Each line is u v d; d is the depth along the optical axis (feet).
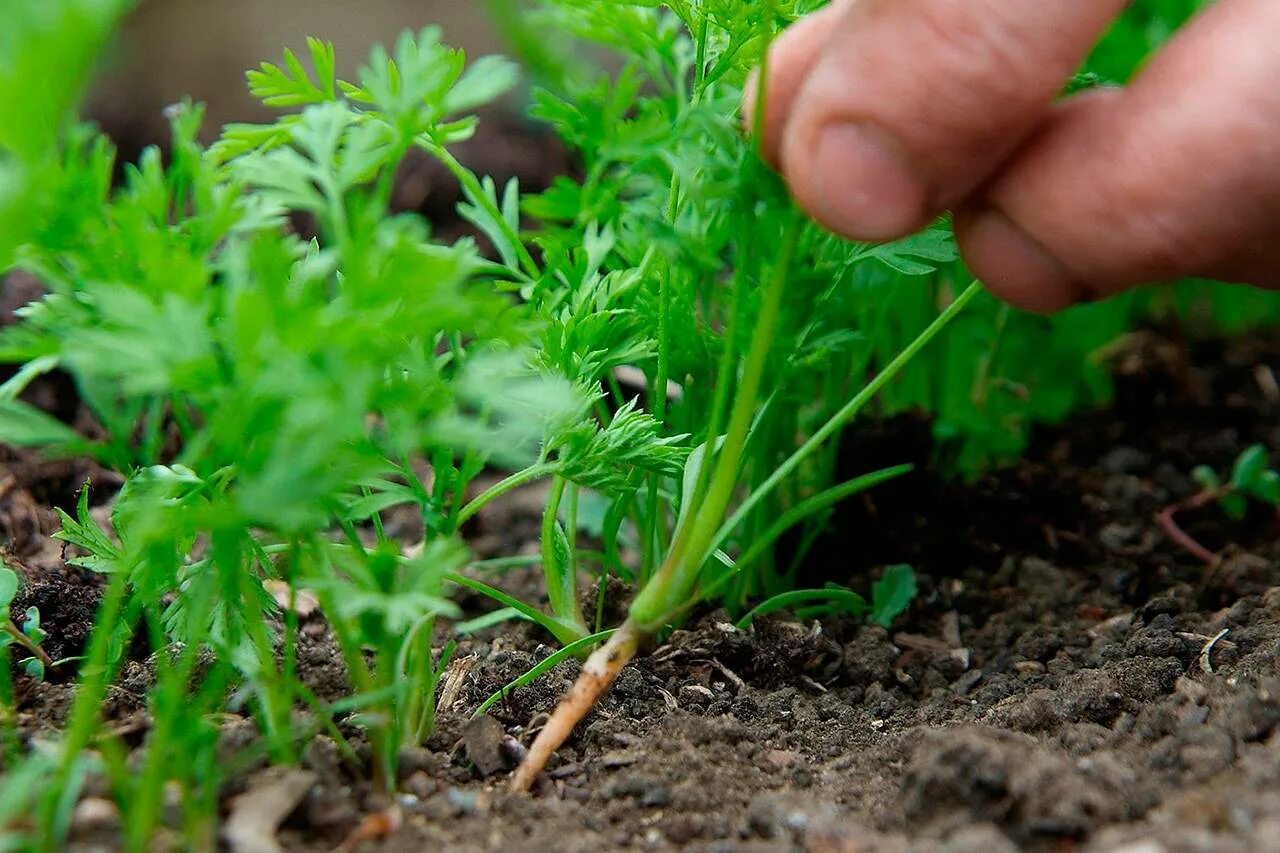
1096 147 0.95
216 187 0.98
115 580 0.97
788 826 0.98
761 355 1.01
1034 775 0.96
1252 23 0.93
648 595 1.04
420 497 1.00
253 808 0.96
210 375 0.93
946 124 0.93
